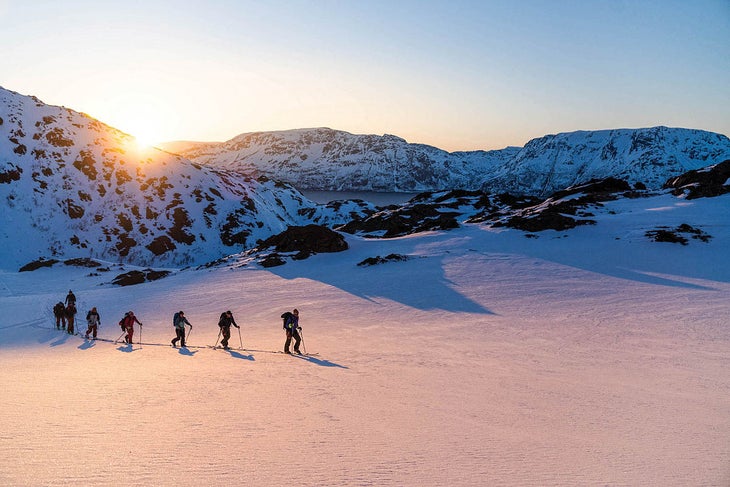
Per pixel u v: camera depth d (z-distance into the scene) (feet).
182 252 354.13
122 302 140.87
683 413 38.83
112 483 20.85
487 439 30.76
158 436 28.43
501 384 49.98
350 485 21.93
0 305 136.98
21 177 369.91
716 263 141.38
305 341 81.92
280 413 35.45
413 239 219.00
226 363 59.21
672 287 119.55
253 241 390.63
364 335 87.61
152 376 48.78
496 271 152.35
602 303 108.88
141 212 382.42
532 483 22.85
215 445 27.14
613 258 157.28
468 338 83.15
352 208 562.25
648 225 189.78
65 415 32.42
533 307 109.60
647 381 52.21
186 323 77.30
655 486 22.74
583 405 41.39
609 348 72.90
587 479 23.61
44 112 458.91
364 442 29.09
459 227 239.09
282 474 23.00
